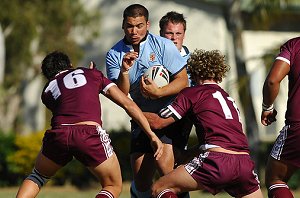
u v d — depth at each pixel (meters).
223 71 28.56
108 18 88.88
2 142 72.56
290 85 28.44
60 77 28.97
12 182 72.81
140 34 29.69
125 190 65.50
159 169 29.92
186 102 27.62
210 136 27.02
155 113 29.53
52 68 29.50
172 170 28.61
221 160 26.48
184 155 29.83
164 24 32.19
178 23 32.00
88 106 28.09
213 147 26.77
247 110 71.25
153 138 28.14
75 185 71.62
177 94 29.62
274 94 28.39
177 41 31.95
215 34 81.88
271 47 74.88
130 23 29.59
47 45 81.19
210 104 27.47
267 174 28.86
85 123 27.86
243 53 72.75
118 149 71.69
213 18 82.00
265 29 79.69
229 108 27.67
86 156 27.75
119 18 88.38
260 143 73.31
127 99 28.38
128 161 71.81
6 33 80.69
